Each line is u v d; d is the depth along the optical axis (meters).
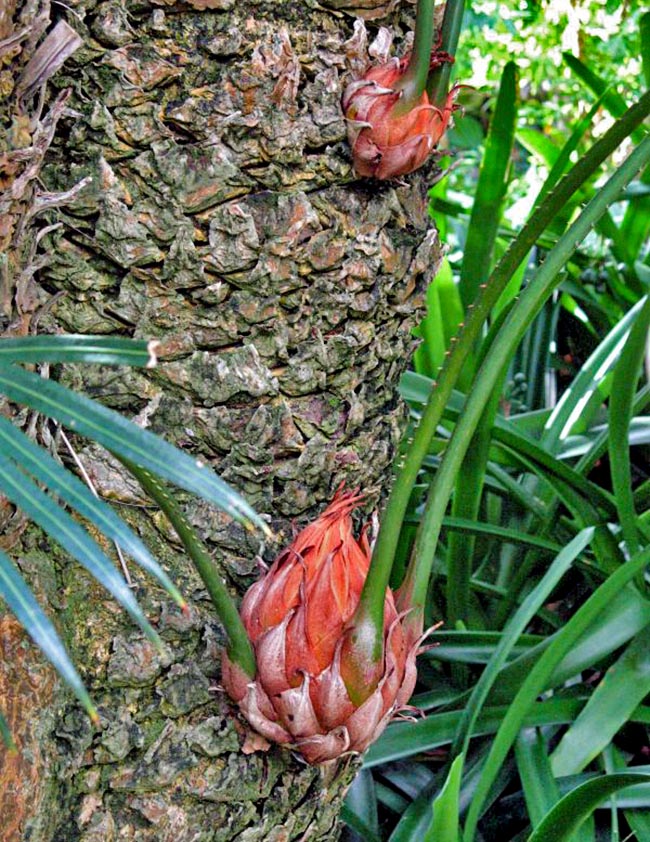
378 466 1.50
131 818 1.34
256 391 1.37
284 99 1.33
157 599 1.35
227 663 1.33
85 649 1.33
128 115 1.31
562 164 2.20
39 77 1.26
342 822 1.65
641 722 1.79
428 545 1.40
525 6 2.96
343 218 1.38
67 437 1.35
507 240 2.79
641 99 1.32
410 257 1.46
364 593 1.29
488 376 1.42
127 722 1.33
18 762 1.26
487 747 1.78
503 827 1.82
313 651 1.30
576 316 2.79
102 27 1.29
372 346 1.44
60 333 1.34
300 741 1.32
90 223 1.33
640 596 1.82
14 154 1.24
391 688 1.32
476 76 3.89
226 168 1.32
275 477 1.40
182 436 1.37
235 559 1.39
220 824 1.38
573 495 1.95
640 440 2.03
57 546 1.34
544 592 1.65
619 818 1.75
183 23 1.31
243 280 1.34
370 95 1.35
